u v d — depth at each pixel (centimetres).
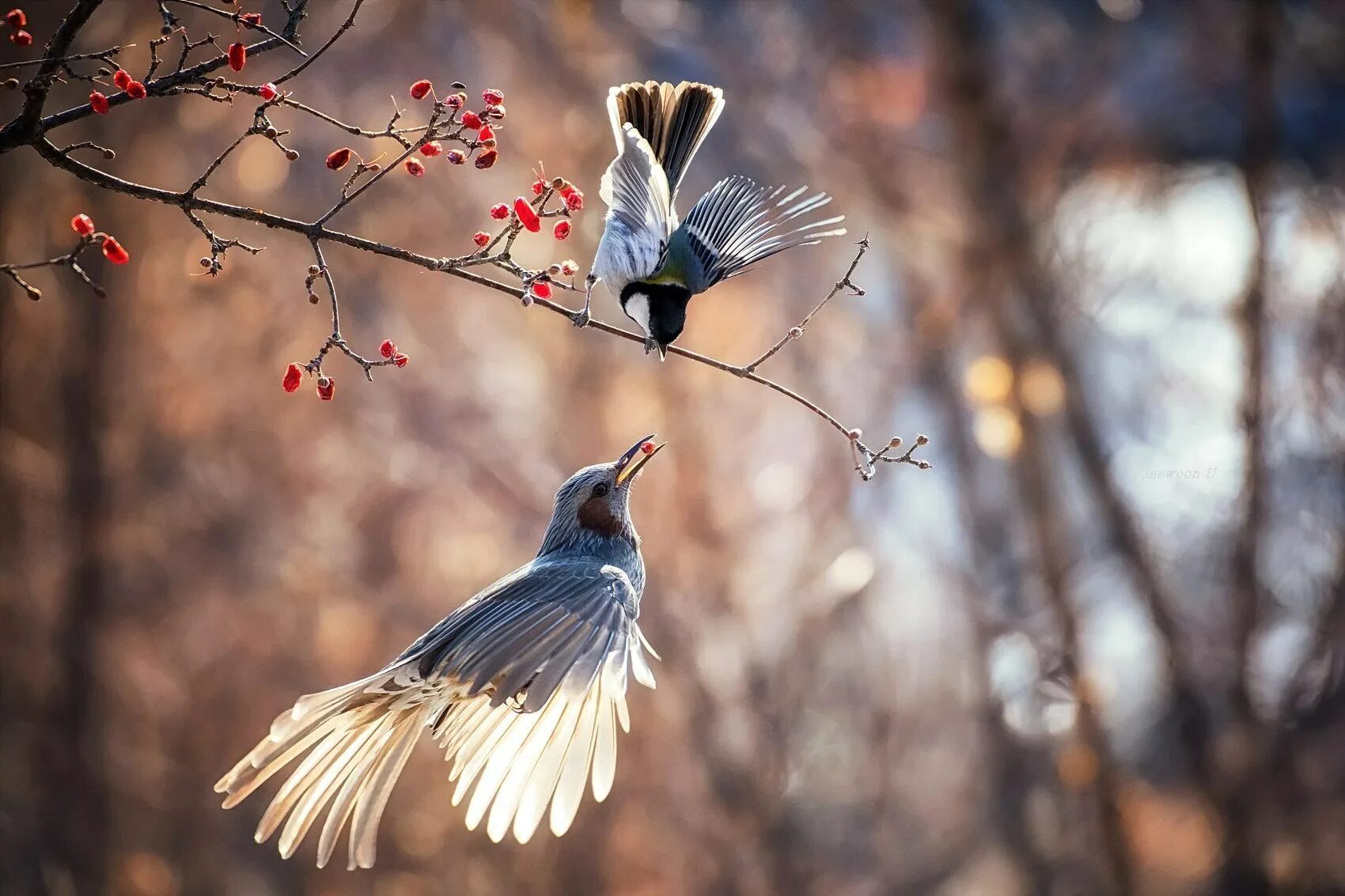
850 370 1977
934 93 1948
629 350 1820
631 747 1742
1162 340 1939
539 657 600
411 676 612
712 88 707
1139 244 1938
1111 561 1866
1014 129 1948
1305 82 1970
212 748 1888
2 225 1814
